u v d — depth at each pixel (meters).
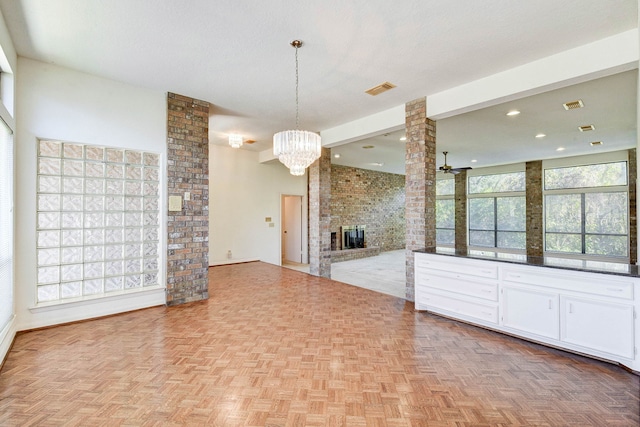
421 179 4.18
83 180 3.48
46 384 2.18
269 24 2.57
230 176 7.32
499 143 6.63
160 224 4.00
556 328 2.73
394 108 4.61
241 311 3.84
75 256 3.43
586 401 1.99
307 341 2.93
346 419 1.82
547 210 8.53
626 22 2.55
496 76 3.47
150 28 2.63
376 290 5.19
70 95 3.37
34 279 3.16
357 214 10.21
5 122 2.66
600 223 7.66
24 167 3.09
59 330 3.17
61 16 2.46
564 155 7.93
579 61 2.92
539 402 1.99
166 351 2.71
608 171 7.53
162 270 4.00
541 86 3.16
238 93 4.07
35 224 3.17
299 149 3.29
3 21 2.49
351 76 3.55
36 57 3.12
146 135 3.88
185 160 4.18
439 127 5.40
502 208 9.52
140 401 1.99
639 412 1.88
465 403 1.97
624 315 2.38
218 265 7.10
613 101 4.17
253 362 2.51
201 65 3.30
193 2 2.29
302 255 8.82
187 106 4.20
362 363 2.50
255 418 1.83
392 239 11.52
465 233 10.23
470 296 3.35
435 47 2.93
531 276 2.89
